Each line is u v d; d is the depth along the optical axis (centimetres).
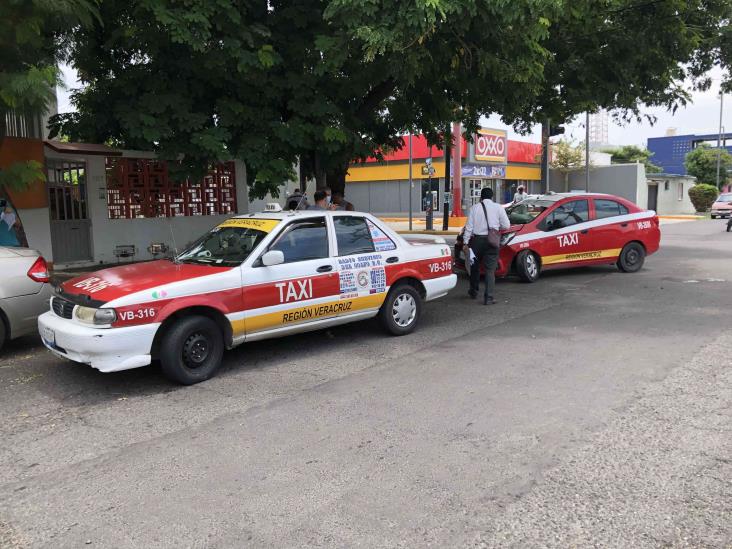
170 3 824
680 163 7619
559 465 389
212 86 1025
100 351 518
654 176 4347
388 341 721
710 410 478
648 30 1237
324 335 757
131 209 1299
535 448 415
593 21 1172
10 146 1073
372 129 1394
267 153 1010
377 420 471
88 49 985
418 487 364
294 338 743
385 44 725
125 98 1036
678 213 4603
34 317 689
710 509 334
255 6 953
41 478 388
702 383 542
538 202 1205
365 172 4059
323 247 669
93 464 406
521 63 896
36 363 652
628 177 4012
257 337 616
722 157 5600
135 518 337
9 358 673
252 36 910
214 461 406
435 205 3688
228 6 838
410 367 611
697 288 1055
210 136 958
